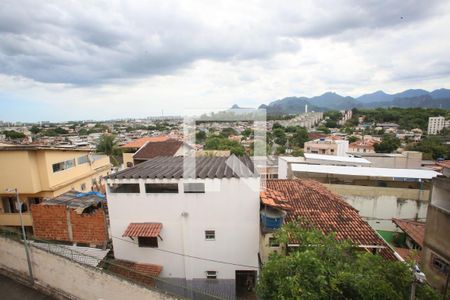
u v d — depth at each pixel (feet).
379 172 59.16
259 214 28.09
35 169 42.78
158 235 27.55
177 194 28.02
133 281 22.09
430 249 28.76
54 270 25.30
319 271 15.05
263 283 16.76
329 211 32.99
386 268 15.52
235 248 28.68
